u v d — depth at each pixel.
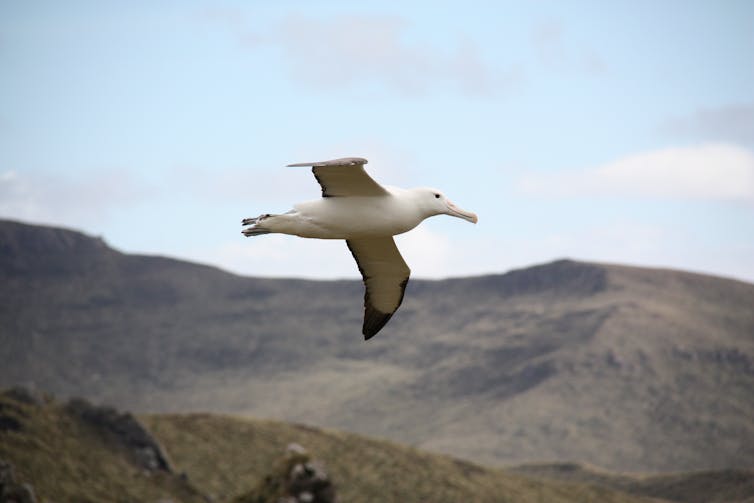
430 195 19.80
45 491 61.47
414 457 94.75
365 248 20.70
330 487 37.41
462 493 89.69
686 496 123.62
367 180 18.70
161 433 86.81
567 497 97.38
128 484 68.44
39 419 70.56
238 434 90.25
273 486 37.56
